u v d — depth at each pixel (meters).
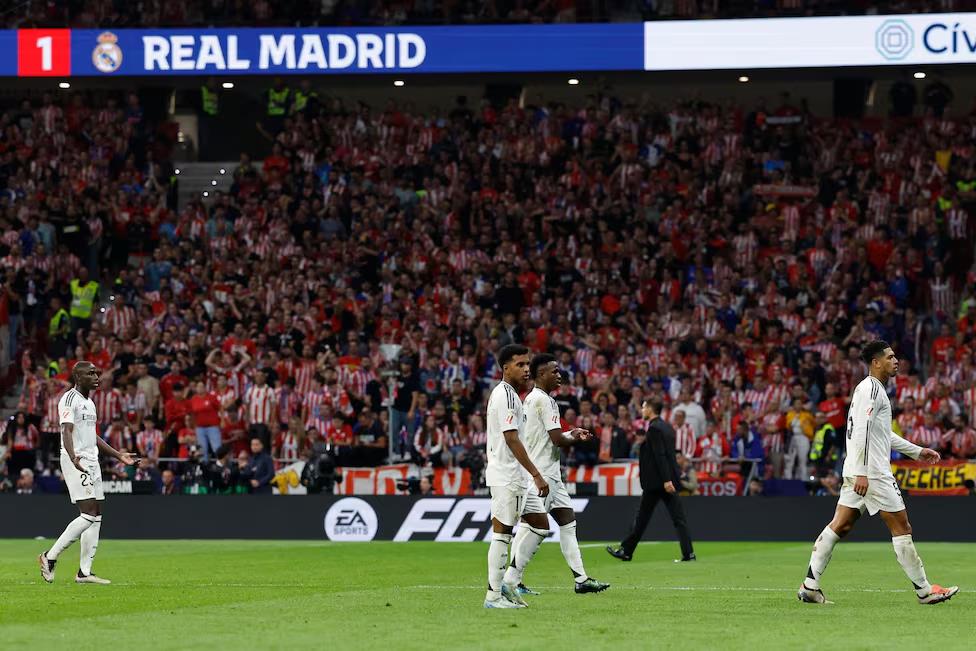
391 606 15.02
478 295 42.09
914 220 43.53
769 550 26.75
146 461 33.25
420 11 46.62
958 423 32.72
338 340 40.50
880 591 17.17
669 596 16.38
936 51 41.31
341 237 45.50
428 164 47.56
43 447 35.53
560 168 47.41
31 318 42.81
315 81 50.41
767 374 36.78
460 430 34.25
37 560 23.73
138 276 43.22
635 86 52.34
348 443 33.94
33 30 43.84
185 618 13.77
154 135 50.25
